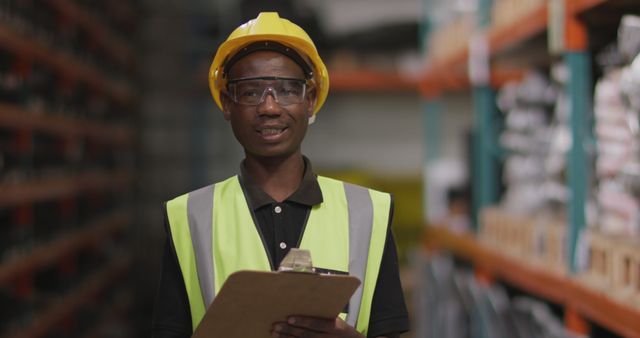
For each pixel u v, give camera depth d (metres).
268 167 1.82
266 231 1.80
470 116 8.23
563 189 3.57
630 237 2.69
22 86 3.93
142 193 8.26
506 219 3.94
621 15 2.85
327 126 8.34
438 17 6.13
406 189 7.93
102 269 6.08
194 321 1.77
